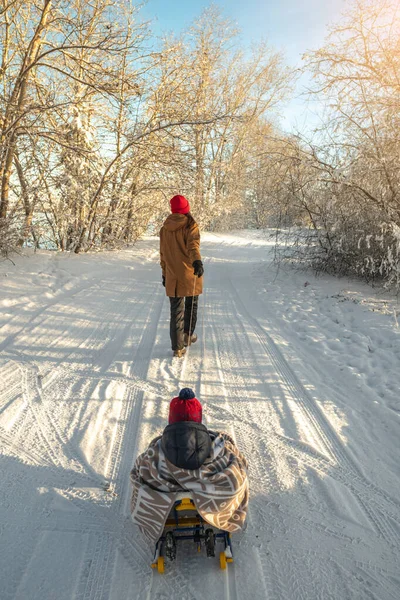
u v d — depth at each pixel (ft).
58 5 34.63
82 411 15.51
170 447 9.42
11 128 32.30
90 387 17.22
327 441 13.74
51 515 10.89
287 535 10.30
